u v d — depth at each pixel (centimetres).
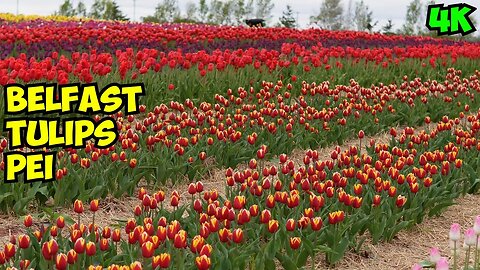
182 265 408
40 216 571
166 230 443
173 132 743
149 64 1021
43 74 902
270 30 1970
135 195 688
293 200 487
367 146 870
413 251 555
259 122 817
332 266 510
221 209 456
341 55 1417
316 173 595
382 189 586
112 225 526
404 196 595
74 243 427
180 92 1083
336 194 580
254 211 461
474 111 1166
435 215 646
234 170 786
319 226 455
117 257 430
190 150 733
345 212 573
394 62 1443
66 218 550
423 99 1053
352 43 2023
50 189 633
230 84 1144
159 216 529
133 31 1620
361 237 568
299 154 871
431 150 812
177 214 533
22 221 592
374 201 539
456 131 764
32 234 445
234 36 1806
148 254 376
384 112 1041
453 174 701
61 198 622
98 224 600
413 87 1177
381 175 653
